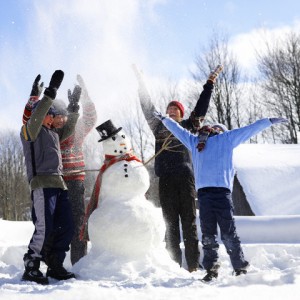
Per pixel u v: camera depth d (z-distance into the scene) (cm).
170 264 511
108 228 500
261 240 724
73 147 550
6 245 669
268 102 3269
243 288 350
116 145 538
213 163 462
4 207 4459
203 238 455
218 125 493
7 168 4512
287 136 3222
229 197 458
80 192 547
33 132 465
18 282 453
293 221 730
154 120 582
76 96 550
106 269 488
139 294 343
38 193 471
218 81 3189
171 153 563
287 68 3234
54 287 389
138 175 526
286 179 1319
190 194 558
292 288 338
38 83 532
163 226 525
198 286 381
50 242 486
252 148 1603
